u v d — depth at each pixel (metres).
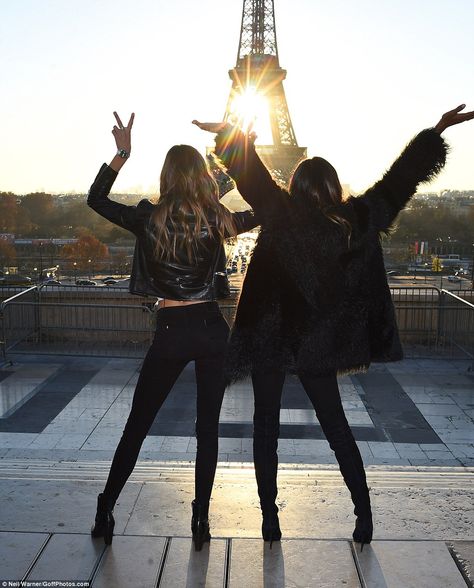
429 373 12.45
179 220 3.44
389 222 3.42
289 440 8.82
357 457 3.52
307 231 3.25
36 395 10.84
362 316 3.30
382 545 3.54
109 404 10.39
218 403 3.61
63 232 196.88
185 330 3.52
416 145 3.49
